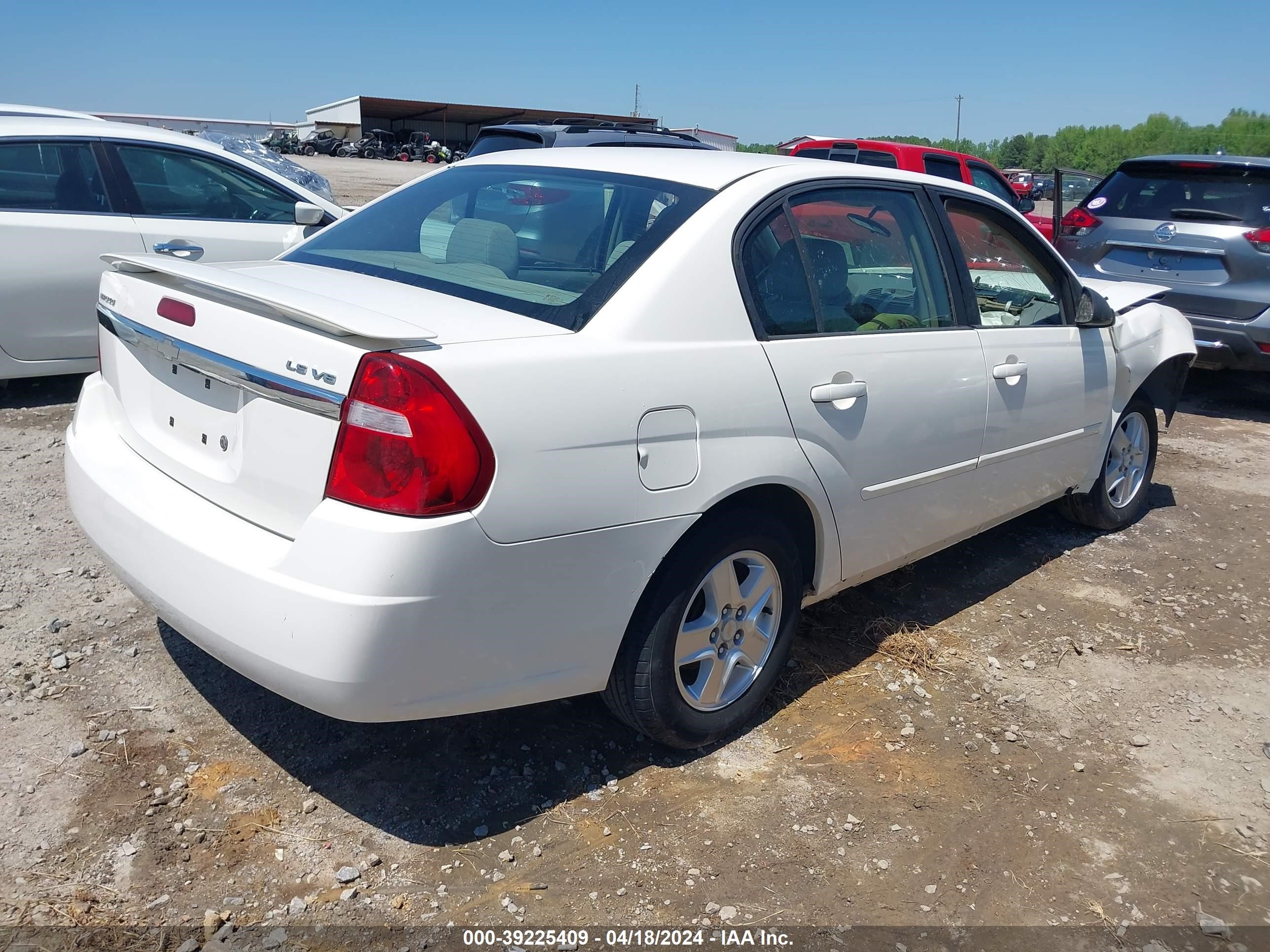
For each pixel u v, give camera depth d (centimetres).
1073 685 353
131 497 260
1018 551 474
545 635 239
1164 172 789
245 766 273
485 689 234
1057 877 255
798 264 302
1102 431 454
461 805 265
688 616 284
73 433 301
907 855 259
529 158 345
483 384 220
